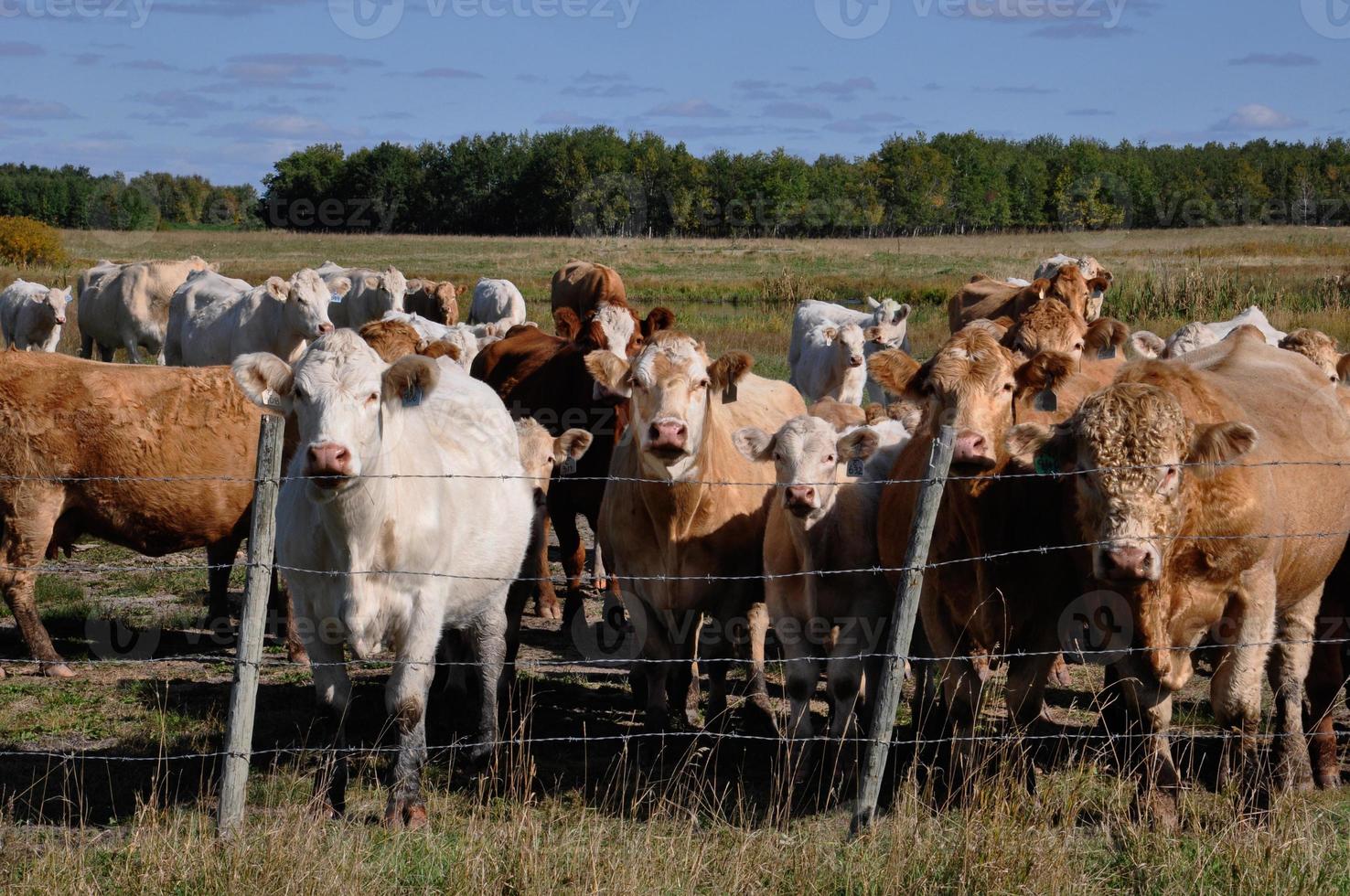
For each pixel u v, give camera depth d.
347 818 6.74
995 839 5.61
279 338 17.02
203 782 7.14
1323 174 93.50
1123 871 5.82
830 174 87.50
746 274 48.62
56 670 9.20
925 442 7.37
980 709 7.23
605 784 7.38
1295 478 6.97
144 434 9.20
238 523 9.64
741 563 8.68
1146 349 12.48
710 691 8.71
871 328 19.69
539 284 43.22
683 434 7.73
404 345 10.26
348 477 6.11
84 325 24.00
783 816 6.70
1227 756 6.73
